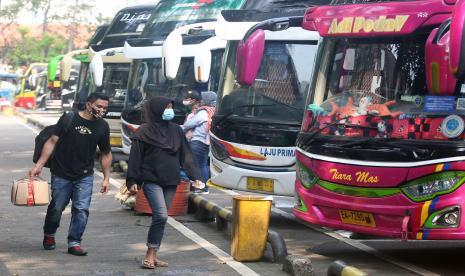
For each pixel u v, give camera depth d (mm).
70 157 12055
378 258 12234
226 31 14781
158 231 11422
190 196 15211
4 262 11703
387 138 11078
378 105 11273
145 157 11367
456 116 10641
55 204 12125
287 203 14562
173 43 16578
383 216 11023
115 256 12109
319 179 11641
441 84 10250
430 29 11016
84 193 12117
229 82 14805
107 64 23828
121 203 15750
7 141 33094
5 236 13367
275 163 14039
